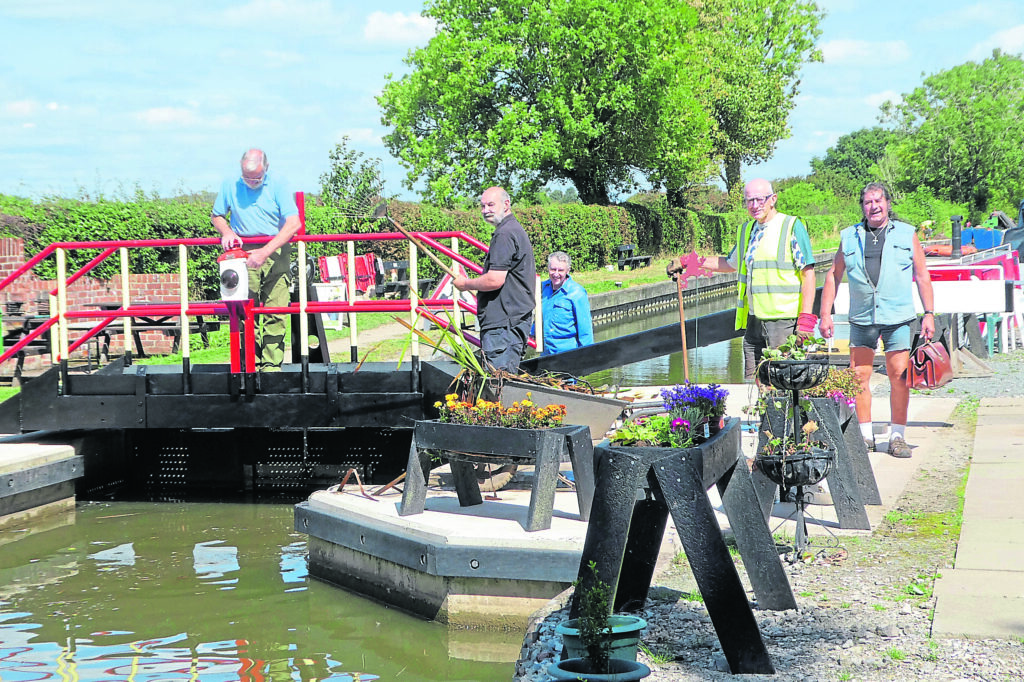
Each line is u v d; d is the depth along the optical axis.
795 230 8.77
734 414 11.06
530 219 41.66
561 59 47.94
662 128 50.25
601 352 10.50
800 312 8.78
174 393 10.42
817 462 6.21
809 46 71.19
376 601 7.52
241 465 11.72
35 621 7.12
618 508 4.77
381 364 11.03
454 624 6.91
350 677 6.04
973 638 4.88
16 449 10.45
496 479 8.31
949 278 14.86
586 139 48.50
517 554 6.67
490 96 49.28
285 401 10.24
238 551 8.97
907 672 4.51
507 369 8.81
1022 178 73.81
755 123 69.31
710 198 77.00
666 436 5.03
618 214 49.50
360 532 7.51
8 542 9.35
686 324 10.41
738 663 4.60
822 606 5.45
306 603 7.47
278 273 10.73
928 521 7.11
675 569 6.07
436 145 49.03
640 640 5.04
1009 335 18.75
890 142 80.81
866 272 9.27
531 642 5.10
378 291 23.88
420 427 7.47
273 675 6.08
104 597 7.65
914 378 9.29
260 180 10.40
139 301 18.80
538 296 10.77
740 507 5.44
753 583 5.42
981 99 74.38
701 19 66.50
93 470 11.38
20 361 15.07
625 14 47.38
